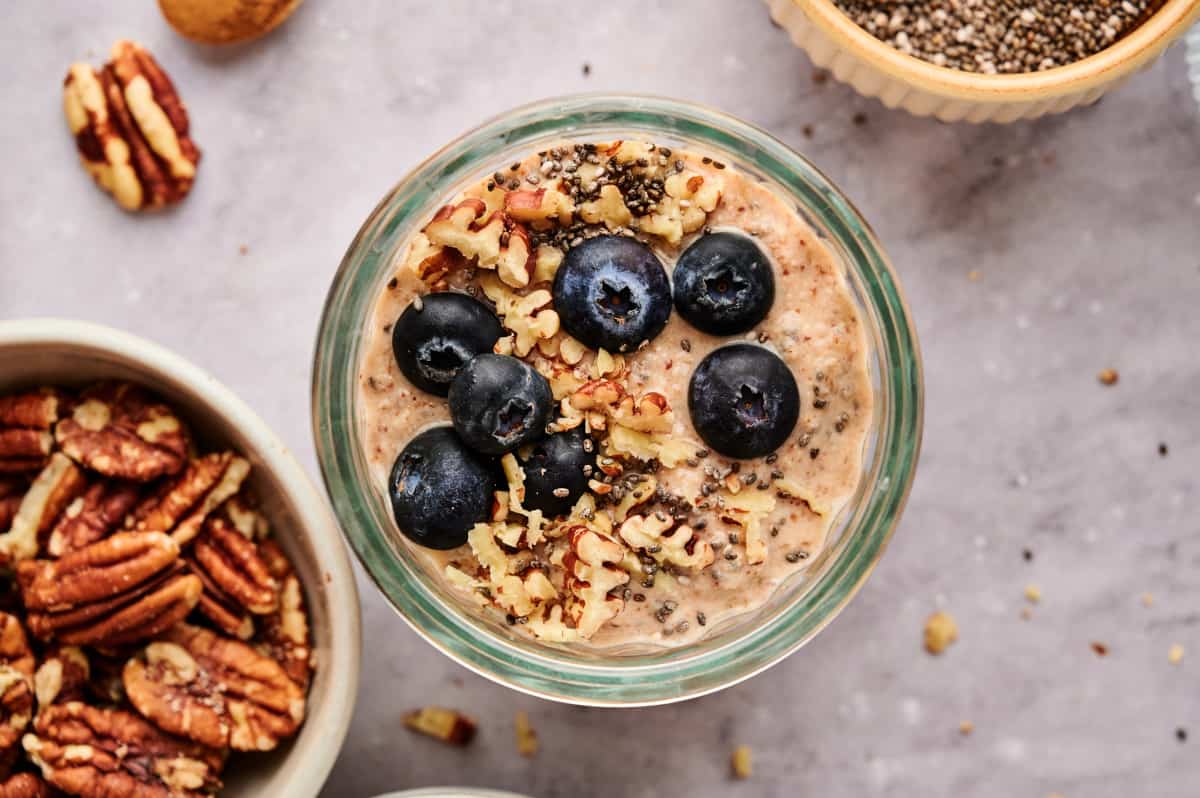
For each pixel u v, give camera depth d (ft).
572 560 0.95
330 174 1.15
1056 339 1.16
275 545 1.07
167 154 1.13
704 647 1.00
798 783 1.16
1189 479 1.16
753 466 0.98
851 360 0.98
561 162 0.98
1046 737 1.16
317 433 0.99
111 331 1.00
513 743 1.16
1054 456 1.16
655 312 0.96
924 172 1.15
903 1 1.11
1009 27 1.11
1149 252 1.15
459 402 0.93
